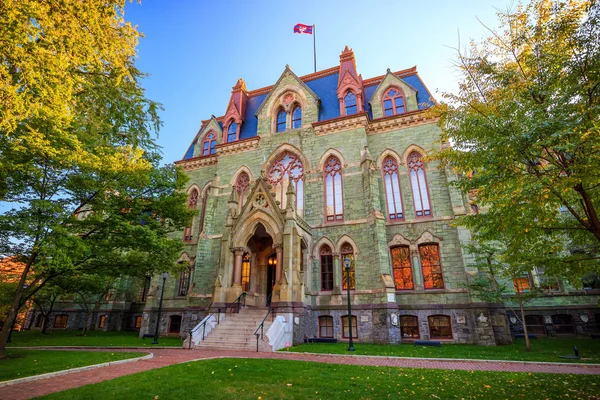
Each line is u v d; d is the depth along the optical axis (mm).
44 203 13023
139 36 15000
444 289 22422
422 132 26531
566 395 8305
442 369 11852
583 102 8742
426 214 24797
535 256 11891
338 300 23609
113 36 13430
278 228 22625
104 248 16516
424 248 24078
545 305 23688
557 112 8836
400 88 28828
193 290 28188
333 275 24516
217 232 30078
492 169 9922
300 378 10195
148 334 28172
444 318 22094
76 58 10945
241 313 21891
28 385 9555
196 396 8297
